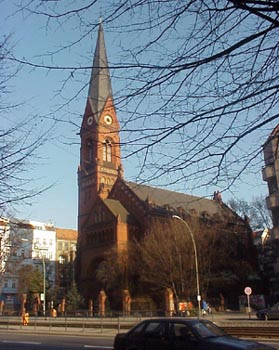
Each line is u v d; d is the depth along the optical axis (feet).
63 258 331.16
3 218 31.35
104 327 107.14
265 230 236.02
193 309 155.63
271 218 173.06
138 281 202.49
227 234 200.23
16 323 131.64
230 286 211.00
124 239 223.10
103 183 272.92
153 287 195.21
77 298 219.41
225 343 35.17
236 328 74.49
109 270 205.05
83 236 241.55
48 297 244.22
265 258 229.25
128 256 204.03
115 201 241.14
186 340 36.96
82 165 286.46
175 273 185.37
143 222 227.81
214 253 197.36
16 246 73.36
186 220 190.70
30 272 260.21
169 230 191.72
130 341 40.37
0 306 235.81
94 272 229.86
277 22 14.11
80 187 284.61
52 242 393.09
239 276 210.18
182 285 184.65
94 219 238.07
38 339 84.07
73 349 62.95
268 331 71.26
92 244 233.96
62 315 175.32
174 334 37.88
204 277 189.78
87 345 69.15
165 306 178.81
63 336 90.89
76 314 169.78
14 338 87.92
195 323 38.37
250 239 225.97
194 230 189.78
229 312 181.57
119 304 200.13
